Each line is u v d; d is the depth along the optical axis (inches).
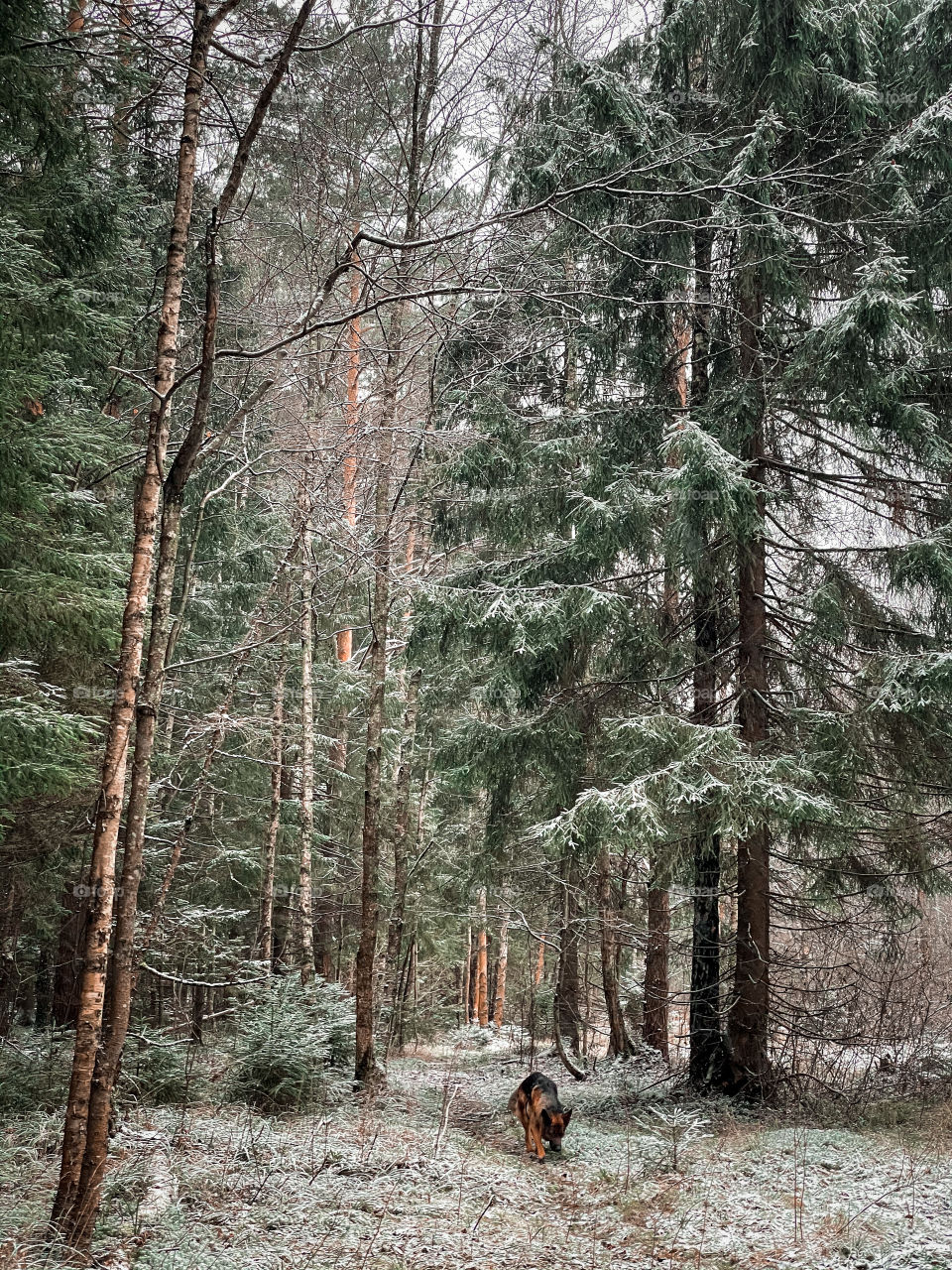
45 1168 259.1
